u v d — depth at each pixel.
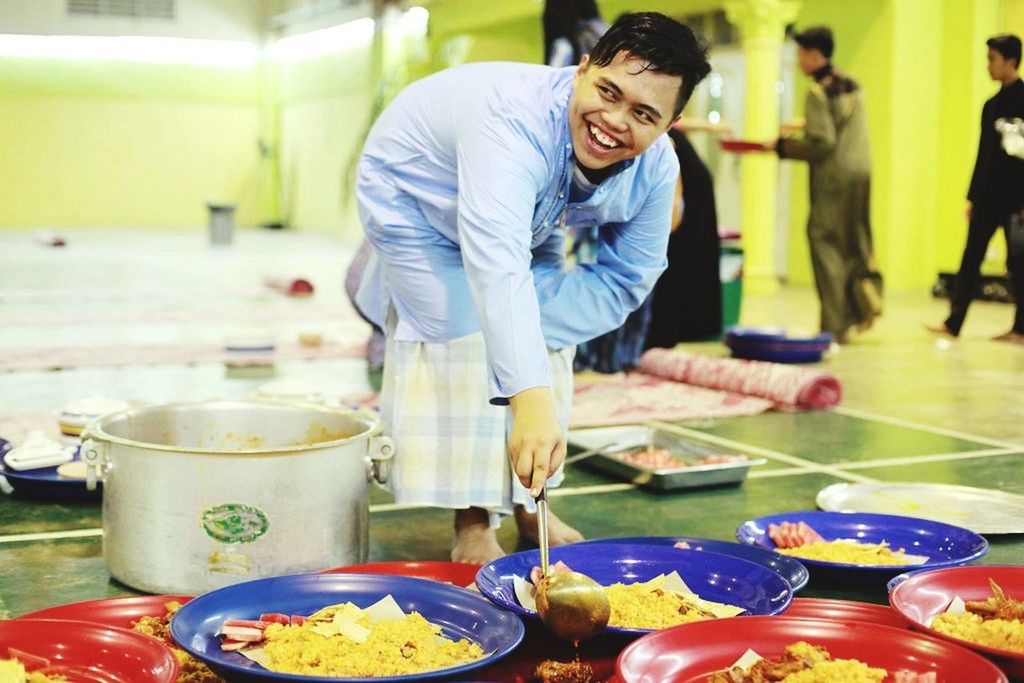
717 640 1.91
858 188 6.64
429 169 2.46
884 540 2.75
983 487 3.46
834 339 6.75
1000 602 2.07
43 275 10.38
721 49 11.55
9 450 3.45
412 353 2.58
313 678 1.76
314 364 5.78
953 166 10.29
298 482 2.39
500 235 2.10
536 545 2.90
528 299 2.07
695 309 5.79
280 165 19.53
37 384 5.05
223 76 19.25
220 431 2.79
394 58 15.33
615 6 12.41
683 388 5.07
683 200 5.58
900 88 10.20
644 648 1.85
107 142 18.75
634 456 3.63
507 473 2.61
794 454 3.90
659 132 2.12
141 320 7.42
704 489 3.44
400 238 2.52
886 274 10.35
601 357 5.35
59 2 18.11
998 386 5.29
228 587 2.10
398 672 1.86
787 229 11.21
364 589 2.16
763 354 5.92
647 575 2.39
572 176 2.26
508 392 2.03
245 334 6.64
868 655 1.87
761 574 2.29
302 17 17.48
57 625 1.91
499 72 2.34
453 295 2.53
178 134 19.11
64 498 3.22
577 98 2.14
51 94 18.38
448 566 2.45
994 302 9.03
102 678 1.83
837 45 10.55
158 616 2.16
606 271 2.62
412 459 2.58
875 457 3.86
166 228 19.02
